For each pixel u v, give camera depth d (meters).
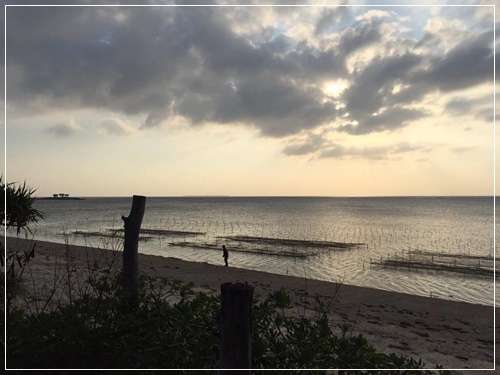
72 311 4.64
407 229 71.31
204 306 4.50
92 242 40.75
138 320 4.46
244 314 2.85
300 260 34.03
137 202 5.25
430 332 10.14
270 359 3.64
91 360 4.39
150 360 3.91
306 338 3.96
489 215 123.00
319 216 116.31
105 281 4.95
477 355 8.20
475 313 13.38
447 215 122.38
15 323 4.51
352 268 30.58
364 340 3.88
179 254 36.75
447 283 25.48
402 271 29.23
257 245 42.41
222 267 21.42
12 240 23.47
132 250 5.16
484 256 36.84
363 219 101.56
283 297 4.21
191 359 4.00
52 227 67.75
